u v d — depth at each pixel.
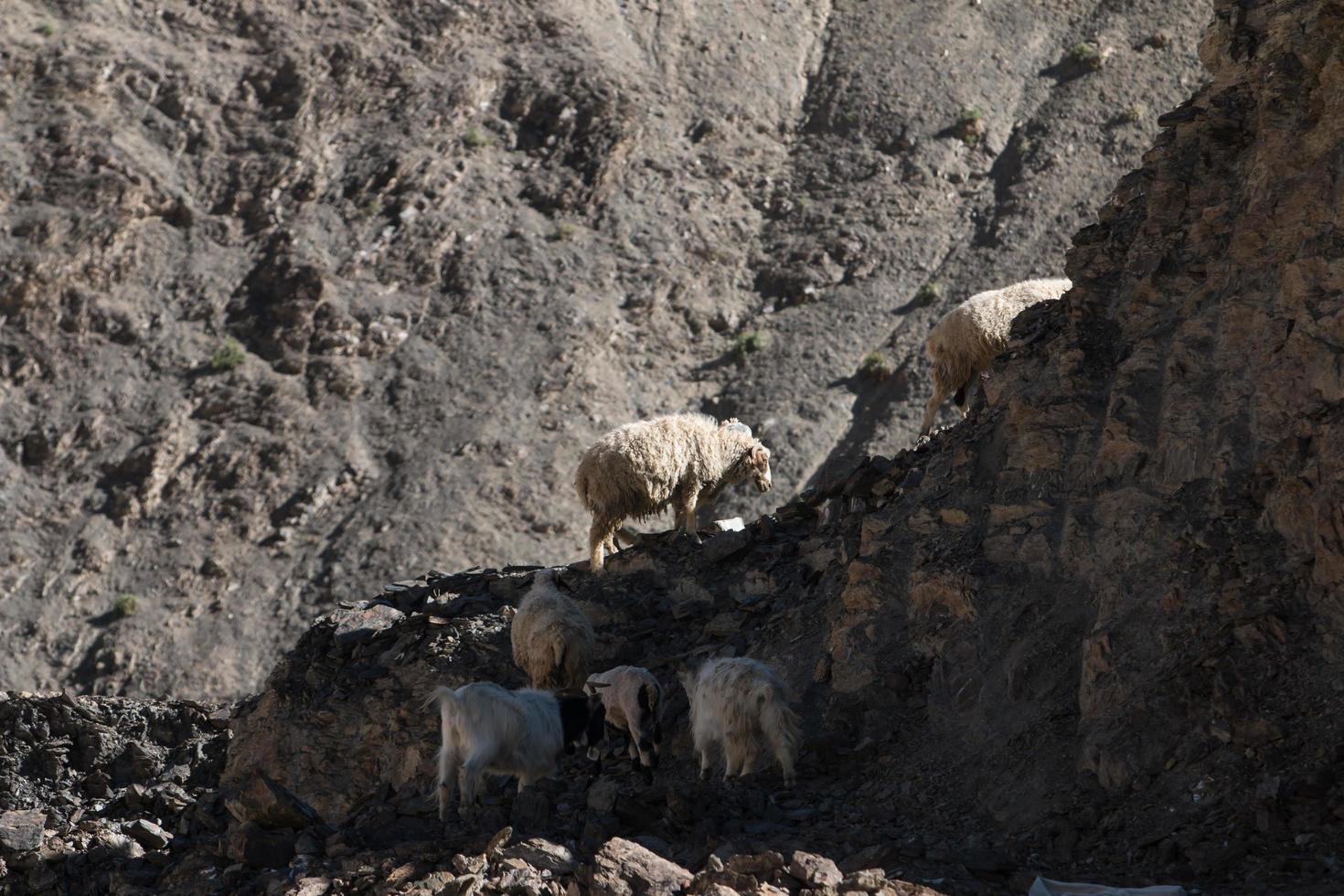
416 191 94.06
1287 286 20.36
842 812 18.38
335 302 87.00
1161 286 23.34
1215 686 16.86
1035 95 103.50
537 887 15.76
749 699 19.39
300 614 71.50
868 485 27.12
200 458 80.19
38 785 32.88
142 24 103.94
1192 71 102.12
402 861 17.64
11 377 84.50
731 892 14.21
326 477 78.06
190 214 93.12
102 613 73.06
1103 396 22.70
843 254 92.25
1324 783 15.08
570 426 80.19
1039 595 20.84
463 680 27.62
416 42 105.38
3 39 99.44
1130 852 15.67
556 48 106.00
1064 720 18.59
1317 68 22.27
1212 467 20.02
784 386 82.62
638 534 31.94
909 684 21.30
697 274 91.44
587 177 96.56
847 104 104.38
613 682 21.06
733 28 111.38
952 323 37.00
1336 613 16.88
